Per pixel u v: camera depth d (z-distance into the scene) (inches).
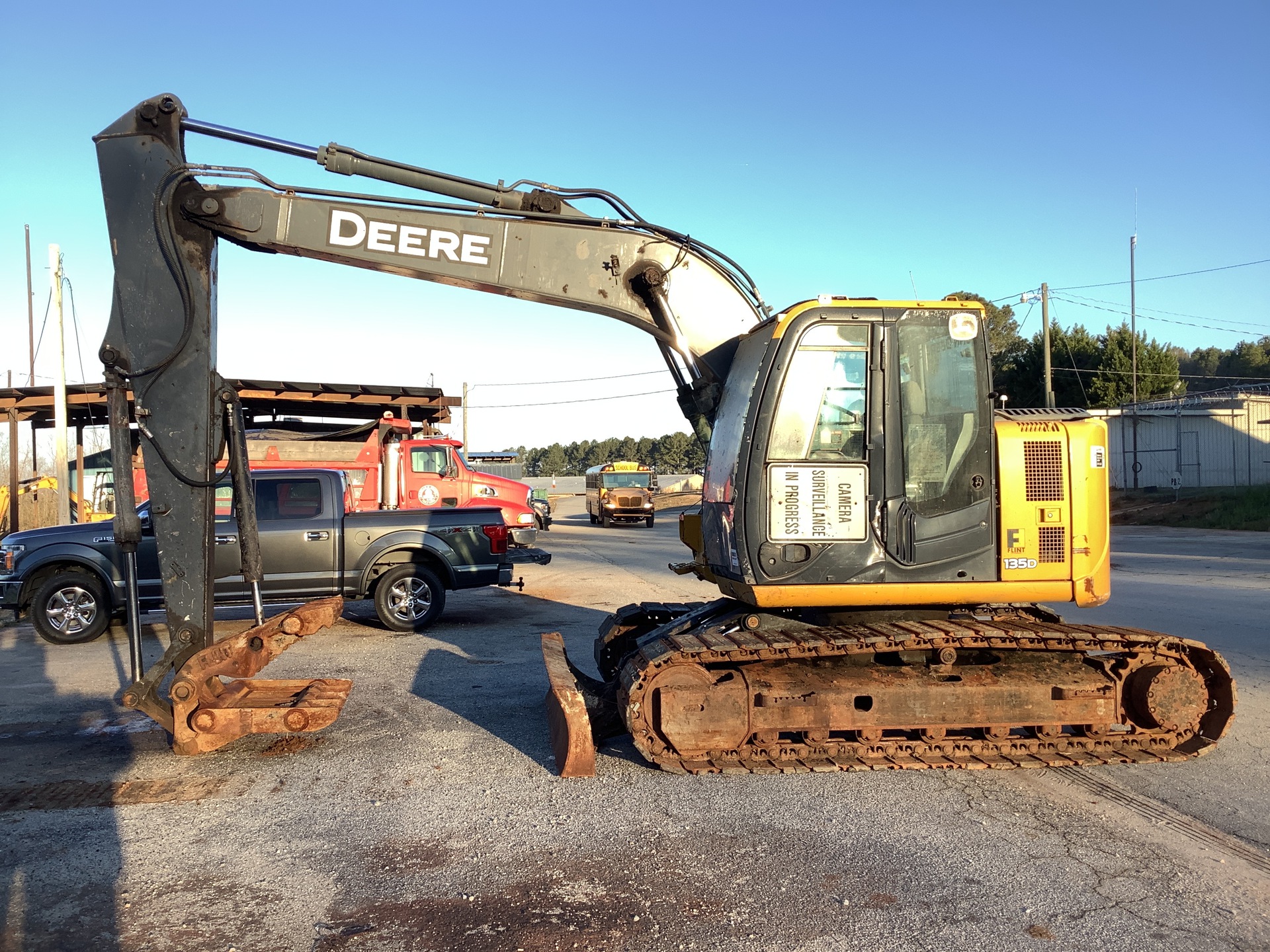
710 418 247.9
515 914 140.3
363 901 145.0
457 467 700.0
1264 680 293.7
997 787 198.8
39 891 149.2
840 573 211.8
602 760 220.7
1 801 193.0
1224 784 200.2
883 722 207.9
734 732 205.3
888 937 132.3
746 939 131.8
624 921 137.8
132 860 161.6
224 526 405.1
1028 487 216.5
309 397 865.5
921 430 213.5
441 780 205.8
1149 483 1437.0
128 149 221.3
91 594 399.9
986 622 225.6
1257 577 576.1
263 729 216.1
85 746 235.3
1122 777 205.8
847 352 213.9
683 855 162.4
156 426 223.0
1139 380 1686.8
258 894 147.8
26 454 1555.1
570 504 2696.9
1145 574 603.5
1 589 397.1
